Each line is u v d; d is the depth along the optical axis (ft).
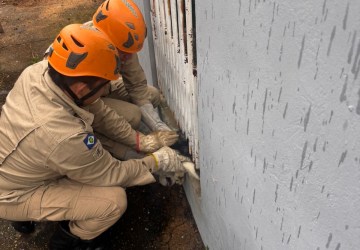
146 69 8.38
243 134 3.26
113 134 6.06
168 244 6.43
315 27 1.90
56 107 4.60
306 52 2.02
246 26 2.67
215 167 4.48
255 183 3.28
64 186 5.48
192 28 4.33
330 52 1.83
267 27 2.38
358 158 1.79
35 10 14.42
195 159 5.71
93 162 4.93
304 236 2.55
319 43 1.90
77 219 5.54
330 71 1.86
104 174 5.22
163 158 5.74
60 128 4.56
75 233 5.83
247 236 3.94
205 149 4.72
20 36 12.84
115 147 6.35
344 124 1.84
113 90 7.36
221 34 3.18
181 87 5.65
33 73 4.89
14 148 4.83
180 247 6.40
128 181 5.55
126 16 5.43
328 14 1.79
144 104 6.97
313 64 1.98
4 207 5.42
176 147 6.63
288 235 2.82
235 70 3.08
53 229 6.72
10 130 4.84
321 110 2.00
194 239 6.50
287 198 2.68
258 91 2.74
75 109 4.80
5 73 11.04
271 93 2.54
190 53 4.55
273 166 2.79
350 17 1.66
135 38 5.57
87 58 4.45
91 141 4.80
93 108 5.61
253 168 3.23
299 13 2.01
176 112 6.65
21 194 5.34
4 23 13.62
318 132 2.08
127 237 6.53
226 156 3.93
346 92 1.78
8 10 14.46
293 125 2.34
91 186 5.45
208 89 3.93
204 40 3.65
